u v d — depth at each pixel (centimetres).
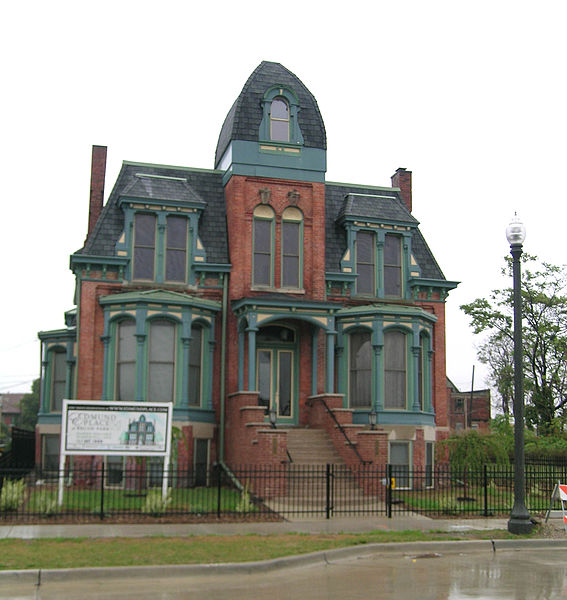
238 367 2570
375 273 2881
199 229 2716
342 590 1128
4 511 1748
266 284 2703
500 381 5409
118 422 1825
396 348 2722
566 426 4512
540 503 2209
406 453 2645
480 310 4819
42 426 2992
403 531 1661
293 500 2094
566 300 4678
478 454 2447
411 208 3275
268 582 1188
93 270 2547
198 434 2492
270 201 2733
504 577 1260
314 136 2822
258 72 2834
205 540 1471
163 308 2472
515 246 1802
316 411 2608
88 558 1262
